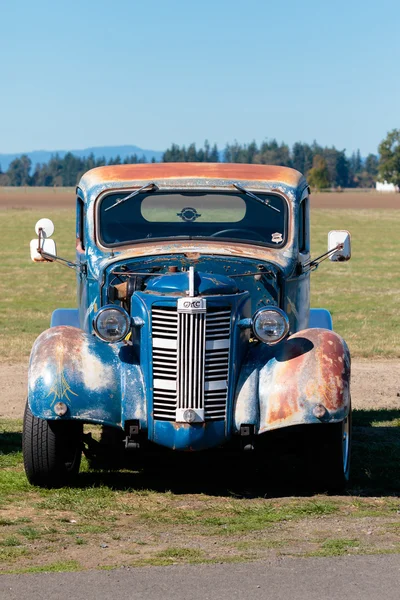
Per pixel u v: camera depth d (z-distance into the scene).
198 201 10.70
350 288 35.84
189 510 9.02
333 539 8.00
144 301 9.30
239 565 7.18
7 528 8.41
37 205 120.62
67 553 7.64
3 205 120.62
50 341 9.64
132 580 6.82
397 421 13.72
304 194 11.09
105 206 10.65
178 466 10.88
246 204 10.73
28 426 9.50
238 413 9.25
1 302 31.45
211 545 7.88
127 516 8.82
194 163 11.36
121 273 10.09
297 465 10.98
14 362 19.45
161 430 9.23
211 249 10.24
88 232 10.59
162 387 9.23
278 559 7.34
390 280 38.81
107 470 10.64
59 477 9.70
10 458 11.12
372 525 8.48
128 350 9.61
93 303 10.49
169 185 10.67
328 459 9.55
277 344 9.70
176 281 9.33
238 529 8.37
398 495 9.67
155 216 10.69
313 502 9.30
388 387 16.84
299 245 10.83
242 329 9.45
